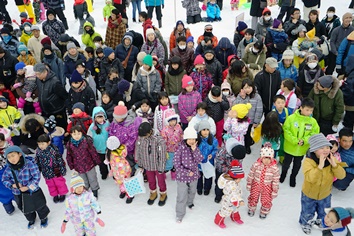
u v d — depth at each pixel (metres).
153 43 9.16
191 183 5.61
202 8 16.09
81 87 7.33
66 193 6.28
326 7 15.93
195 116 6.50
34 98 7.80
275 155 6.74
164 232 5.50
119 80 7.79
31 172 5.36
